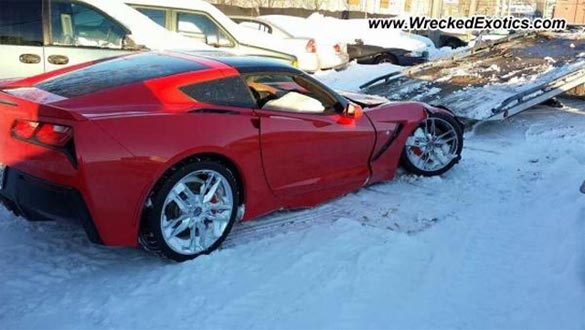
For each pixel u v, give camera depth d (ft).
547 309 10.18
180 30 25.53
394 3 83.05
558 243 12.85
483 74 29.68
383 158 16.66
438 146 18.35
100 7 21.47
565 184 17.42
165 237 11.48
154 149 10.97
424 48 50.16
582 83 27.73
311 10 72.95
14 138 11.21
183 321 9.83
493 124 25.91
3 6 19.89
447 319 10.00
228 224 12.57
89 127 10.37
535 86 25.40
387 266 11.94
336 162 15.12
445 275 11.62
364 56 48.91
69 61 20.99
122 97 11.48
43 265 11.70
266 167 13.20
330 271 11.70
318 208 15.44
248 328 9.65
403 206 15.71
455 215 15.11
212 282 11.19
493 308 10.36
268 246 12.86
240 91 12.94
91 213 10.57
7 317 9.75
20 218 13.82
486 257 12.49
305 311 10.19
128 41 21.90
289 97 14.12
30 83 12.75
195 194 11.89
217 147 11.94
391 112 16.75
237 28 26.76
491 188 17.47
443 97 26.48
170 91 11.98
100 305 10.27
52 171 10.63
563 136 23.84
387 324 9.82
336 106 15.26
